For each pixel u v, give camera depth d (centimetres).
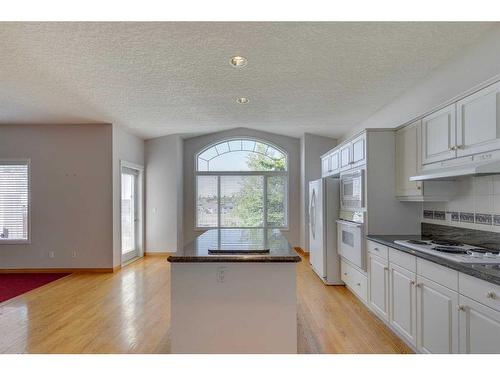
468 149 209
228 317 212
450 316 188
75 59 266
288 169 679
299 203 675
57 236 495
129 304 348
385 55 262
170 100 380
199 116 454
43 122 485
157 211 622
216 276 212
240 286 212
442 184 268
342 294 384
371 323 295
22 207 497
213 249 226
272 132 658
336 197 429
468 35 231
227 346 211
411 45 245
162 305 345
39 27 215
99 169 496
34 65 277
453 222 272
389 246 265
